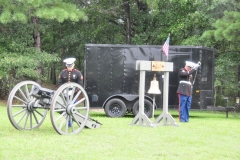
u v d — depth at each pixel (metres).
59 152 12.29
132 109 24.59
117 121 21.09
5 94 37.06
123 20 41.34
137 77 24.86
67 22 41.78
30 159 11.34
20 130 16.47
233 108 25.80
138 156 12.10
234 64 32.22
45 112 17.42
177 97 25.08
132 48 24.97
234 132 17.61
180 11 35.66
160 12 37.00
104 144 13.76
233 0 29.11
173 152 12.78
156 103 24.83
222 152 13.03
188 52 25.11
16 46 32.91
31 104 16.53
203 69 25.25
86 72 24.83
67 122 15.68
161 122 20.88
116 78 24.89
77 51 44.47
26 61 31.83
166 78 19.75
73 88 15.86
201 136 16.08
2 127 17.47
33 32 35.59
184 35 35.28
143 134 16.14
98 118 23.22
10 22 30.77
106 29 41.41
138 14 39.81
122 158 11.75
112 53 24.92
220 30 26.02
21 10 29.31
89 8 39.12
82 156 11.84
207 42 31.59
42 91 15.84
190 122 21.48
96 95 24.81
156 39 38.19
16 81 36.09
